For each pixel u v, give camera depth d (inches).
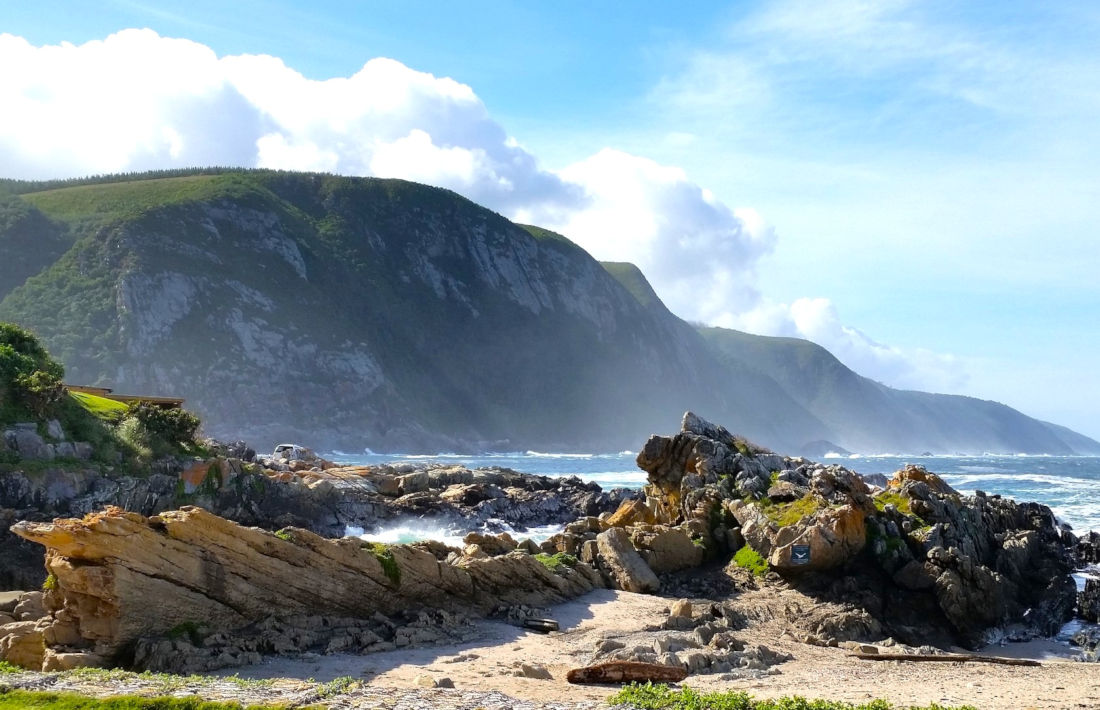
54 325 6811.0
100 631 823.7
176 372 6761.8
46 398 1907.0
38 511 1699.1
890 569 1327.5
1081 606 1391.5
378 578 1030.4
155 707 628.7
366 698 669.3
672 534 1446.9
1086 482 4212.6
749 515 1480.1
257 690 689.6
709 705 669.3
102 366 6604.3
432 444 7815.0
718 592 1348.4
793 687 802.2
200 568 882.1
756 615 1218.0
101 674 733.3
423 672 816.3
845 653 1026.7
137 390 6565.0
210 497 2132.1
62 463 1823.3
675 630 1059.9
